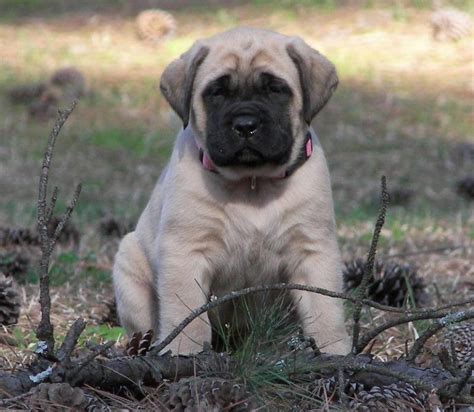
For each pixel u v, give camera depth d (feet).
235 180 26.91
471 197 62.23
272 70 27.30
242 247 27.37
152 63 95.25
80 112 83.30
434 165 71.05
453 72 88.79
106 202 61.31
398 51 93.35
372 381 22.08
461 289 36.58
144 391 22.13
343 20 101.60
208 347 23.43
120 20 109.40
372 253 22.22
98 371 21.93
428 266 40.60
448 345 25.91
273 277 28.02
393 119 80.18
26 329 30.55
